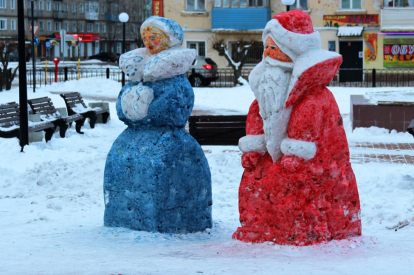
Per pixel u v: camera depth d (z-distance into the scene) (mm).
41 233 8648
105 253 7352
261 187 7473
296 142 7105
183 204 8484
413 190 10906
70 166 12859
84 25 91500
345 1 44031
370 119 18969
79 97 20812
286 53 7141
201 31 47062
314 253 7016
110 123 22016
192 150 8547
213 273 6230
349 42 44219
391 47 43500
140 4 92875
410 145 17047
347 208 7523
